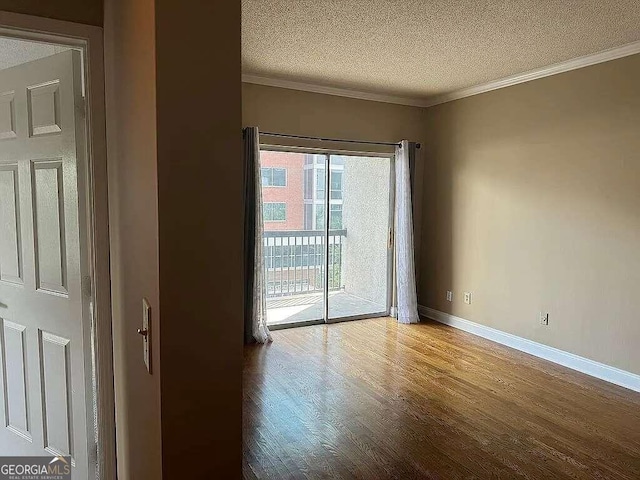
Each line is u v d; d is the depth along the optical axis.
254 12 2.99
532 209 4.41
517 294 4.59
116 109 1.76
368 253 5.69
